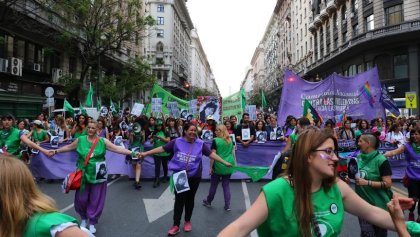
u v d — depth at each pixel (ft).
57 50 98.22
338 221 6.90
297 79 39.58
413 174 20.40
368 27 121.90
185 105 64.85
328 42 159.22
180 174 19.02
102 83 90.84
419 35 104.17
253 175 20.89
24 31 82.74
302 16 207.62
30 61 88.63
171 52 259.19
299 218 6.64
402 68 111.45
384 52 115.03
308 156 6.82
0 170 5.68
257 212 6.63
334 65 152.66
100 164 19.38
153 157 35.63
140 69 96.84
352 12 131.54
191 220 22.20
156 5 258.78
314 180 6.98
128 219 22.39
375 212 7.37
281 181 6.92
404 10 107.76
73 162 35.37
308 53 189.57
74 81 87.61
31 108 73.15
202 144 20.11
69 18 80.07
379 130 38.68
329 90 39.52
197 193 30.01
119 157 36.81
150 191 30.78
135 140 33.12
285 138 33.91
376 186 14.73
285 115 38.83
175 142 19.97
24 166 5.98
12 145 27.78
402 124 43.78
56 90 96.73
